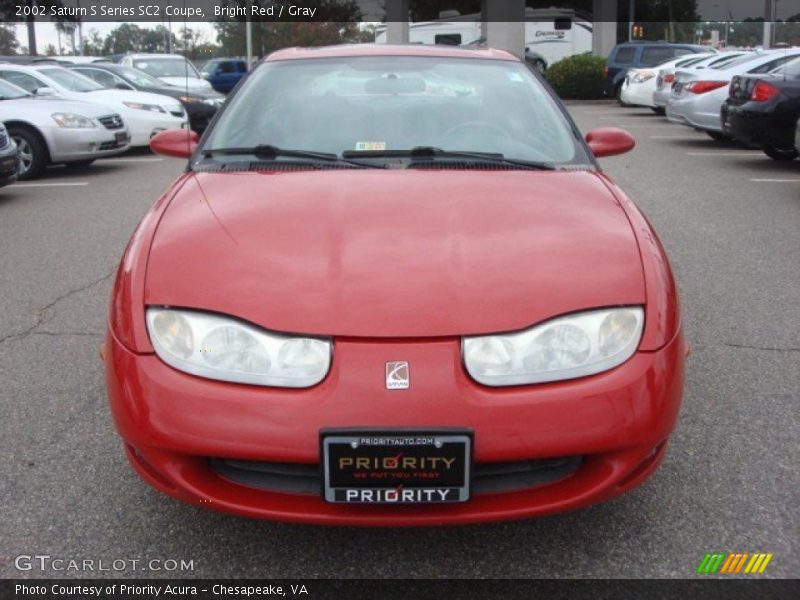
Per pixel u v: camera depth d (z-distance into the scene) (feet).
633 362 7.59
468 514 7.31
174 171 36.01
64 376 12.83
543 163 10.48
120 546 8.51
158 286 7.90
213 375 7.39
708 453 10.30
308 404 7.14
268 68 12.34
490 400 7.18
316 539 8.65
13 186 32.09
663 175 32.96
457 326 7.34
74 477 9.82
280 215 8.70
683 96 44.06
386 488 7.17
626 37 124.36
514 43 95.50
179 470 7.53
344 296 7.53
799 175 32.68
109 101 41.14
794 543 8.46
